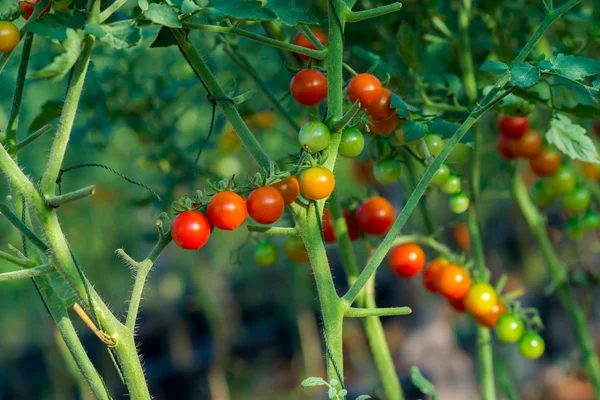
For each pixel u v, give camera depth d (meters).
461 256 1.03
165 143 1.22
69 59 0.70
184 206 0.79
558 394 1.92
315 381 0.80
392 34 1.17
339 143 0.81
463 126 0.81
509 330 1.02
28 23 0.76
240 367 2.33
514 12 1.17
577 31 1.32
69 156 1.67
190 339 2.37
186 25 0.79
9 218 0.77
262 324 2.49
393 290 2.36
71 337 0.81
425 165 0.95
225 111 0.84
